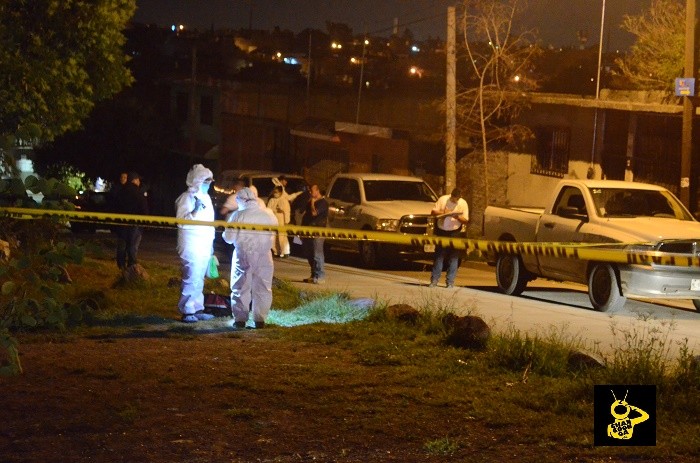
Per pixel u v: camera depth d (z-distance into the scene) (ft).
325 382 25.16
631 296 42.39
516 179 89.04
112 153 153.17
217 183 82.12
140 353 28.99
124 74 60.54
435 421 21.54
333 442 20.08
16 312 20.06
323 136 111.14
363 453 19.38
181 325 34.94
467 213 51.57
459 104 91.76
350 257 76.33
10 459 18.71
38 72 53.62
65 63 55.67
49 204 20.25
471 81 97.40
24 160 153.69
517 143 88.69
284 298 42.96
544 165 85.66
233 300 34.68
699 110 64.95
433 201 70.54
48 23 55.06
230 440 20.20
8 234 22.56
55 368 26.35
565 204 47.96
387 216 66.08
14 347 19.79
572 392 23.47
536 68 104.42
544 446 19.65
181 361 27.76
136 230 50.60
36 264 20.30
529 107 86.53
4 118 54.03
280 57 206.69
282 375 25.93
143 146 154.40
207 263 36.14
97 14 56.44
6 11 53.21
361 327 33.42
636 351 26.91
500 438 20.26
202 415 21.97
